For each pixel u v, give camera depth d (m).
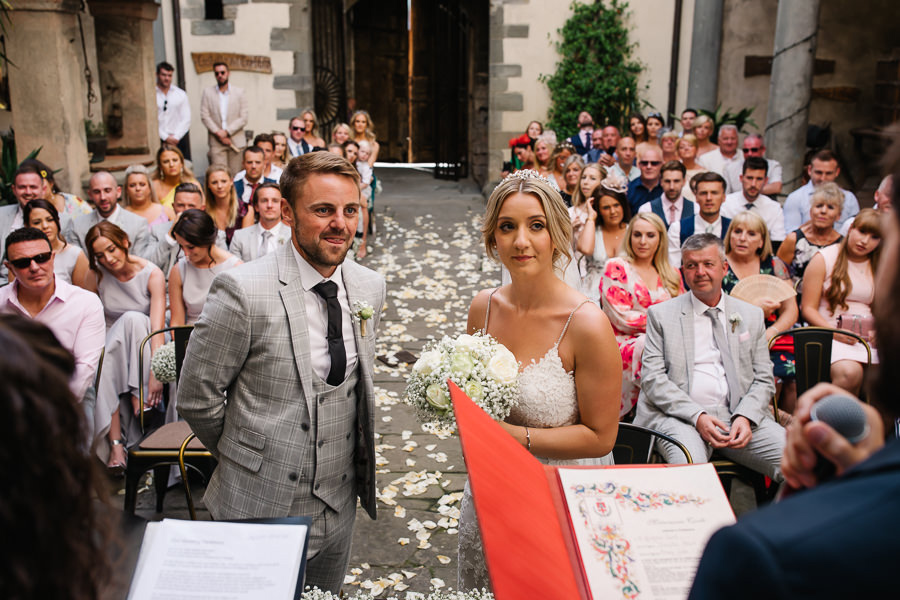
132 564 1.45
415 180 15.52
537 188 2.14
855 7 11.40
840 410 0.88
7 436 0.73
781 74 7.98
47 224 4.29
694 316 3.54
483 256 9.31
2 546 0.74
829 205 4.75
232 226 5.93
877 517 0.59
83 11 7.35
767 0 11.66
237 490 2.21
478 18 14.65
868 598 0.57
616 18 12.33
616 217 5.12
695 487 1.58
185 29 12.52
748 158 5.84
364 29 18.30
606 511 1.49
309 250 2.13
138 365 4.09
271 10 12.52
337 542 2.37
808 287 4.34
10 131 7.50
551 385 2.20
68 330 3.62
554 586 1.25
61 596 0.79
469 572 2.34
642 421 3.58
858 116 11.66
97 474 0.87
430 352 2.18
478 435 1.47
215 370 2.16
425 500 3.96
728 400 3.48
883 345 0.66
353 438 2.36
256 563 1.47
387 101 18.86
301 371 2.17
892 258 0.66
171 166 6.68
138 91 8.95
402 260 9.23
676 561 1.42
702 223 5.40
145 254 5.14
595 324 2.15
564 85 12.48
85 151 7.39
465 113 15.97
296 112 12.86
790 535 0.61
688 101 11.74
